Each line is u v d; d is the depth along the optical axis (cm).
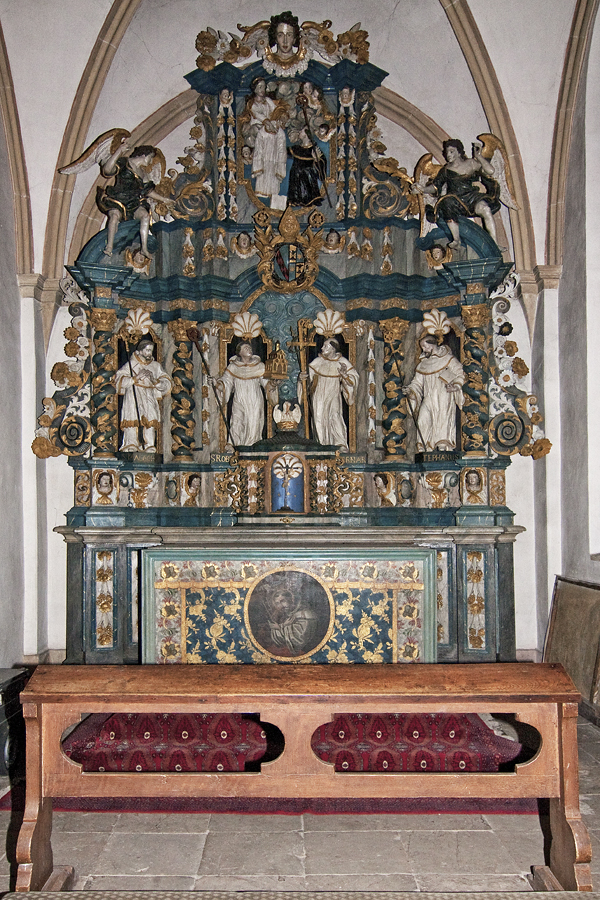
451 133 877
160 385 816
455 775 384
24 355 814
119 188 770
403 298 823
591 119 758
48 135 802
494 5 758
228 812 483
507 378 810
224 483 804
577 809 376
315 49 814
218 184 823
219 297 819
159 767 518
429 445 811
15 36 762
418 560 663
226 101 824
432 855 426
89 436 796
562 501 811
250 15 852
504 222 872
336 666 412
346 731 541
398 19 829
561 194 812
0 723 533
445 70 841
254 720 553
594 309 757
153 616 665
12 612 768
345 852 430
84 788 383
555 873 387
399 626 662
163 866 415
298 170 831
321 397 813
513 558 784
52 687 384
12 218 799
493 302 811
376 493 813
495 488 795
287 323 837
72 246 862
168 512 798
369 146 830
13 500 777
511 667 405
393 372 816
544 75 788
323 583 662
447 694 378
